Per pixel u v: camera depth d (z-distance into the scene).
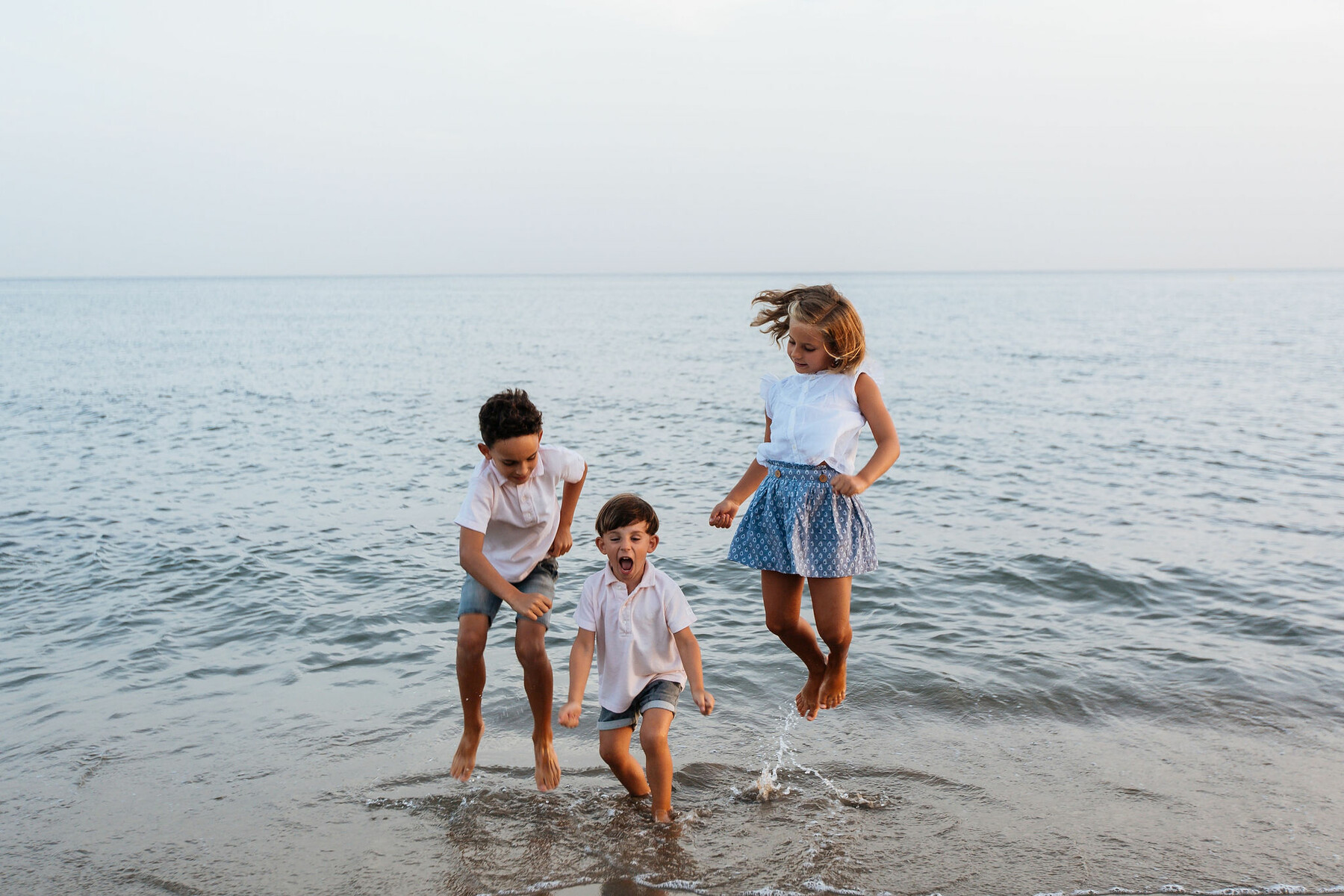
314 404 19.69
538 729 3.78
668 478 11.71
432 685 5.03
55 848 3.43
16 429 15.72
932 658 5.36
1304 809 3.67
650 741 3.61
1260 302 83.94
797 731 4.46
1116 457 12.57
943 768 4.06
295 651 5.55
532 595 3.51
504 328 53.50
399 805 3.76
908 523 8.85
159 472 11.88
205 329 52.34
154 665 5.31
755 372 27.28
